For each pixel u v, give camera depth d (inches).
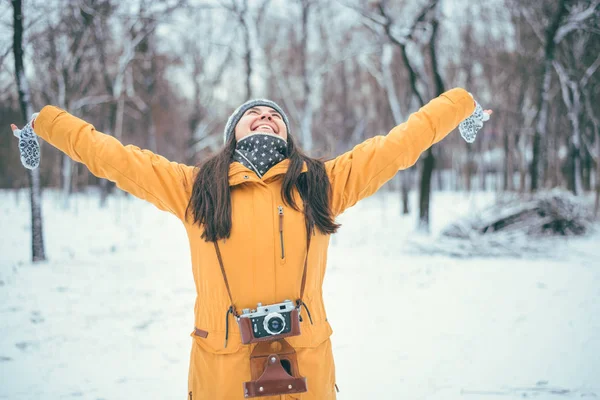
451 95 78.5
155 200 74.0
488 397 128.1
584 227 438.0
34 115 73.2
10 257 347.3
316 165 75.0
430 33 488.1
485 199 994.1
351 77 1066.7
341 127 1032.8
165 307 220.4
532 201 449.4
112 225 582.2
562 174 919.7
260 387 62.9
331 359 73.2
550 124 892.6
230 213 69.1
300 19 633.6
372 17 498.0
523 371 144.4
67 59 551.8
